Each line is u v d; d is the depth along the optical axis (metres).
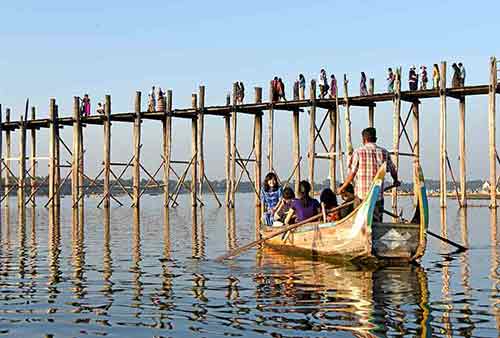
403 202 58.31
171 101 39.06
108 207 39.88
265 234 17.89
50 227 25.77
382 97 32.12
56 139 41.12
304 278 11.78
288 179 36.91
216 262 14.25
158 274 12.40
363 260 13.66
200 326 8.12
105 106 39.81
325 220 14.60
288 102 34.91
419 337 7.52
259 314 8.74
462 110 32.59
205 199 69.75
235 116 37.25
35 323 8.37
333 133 34.94
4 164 45.22
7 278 12.01
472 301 9.47
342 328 7.95
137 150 39.31
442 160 31.52
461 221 27.38
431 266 13.25
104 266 13.68
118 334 7.81
